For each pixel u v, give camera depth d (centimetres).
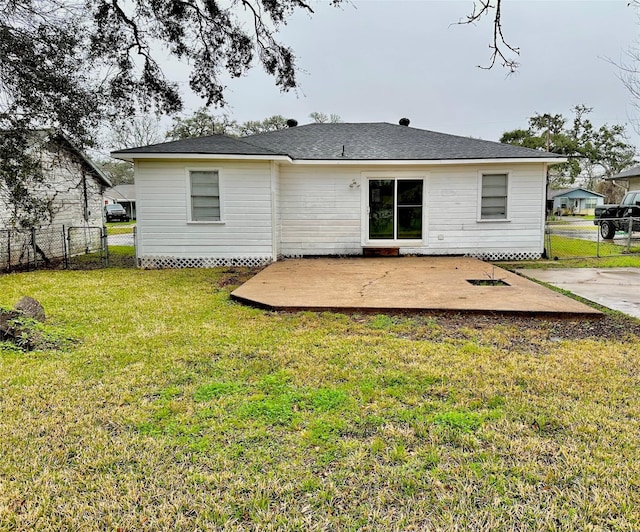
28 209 955
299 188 1054
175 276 842
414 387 309
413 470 213
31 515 185
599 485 201
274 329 461
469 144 1105
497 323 485
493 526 177
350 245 1069
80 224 1316
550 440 239
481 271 819
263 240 985
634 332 449
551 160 984
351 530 176
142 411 276
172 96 1027
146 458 225
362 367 348
